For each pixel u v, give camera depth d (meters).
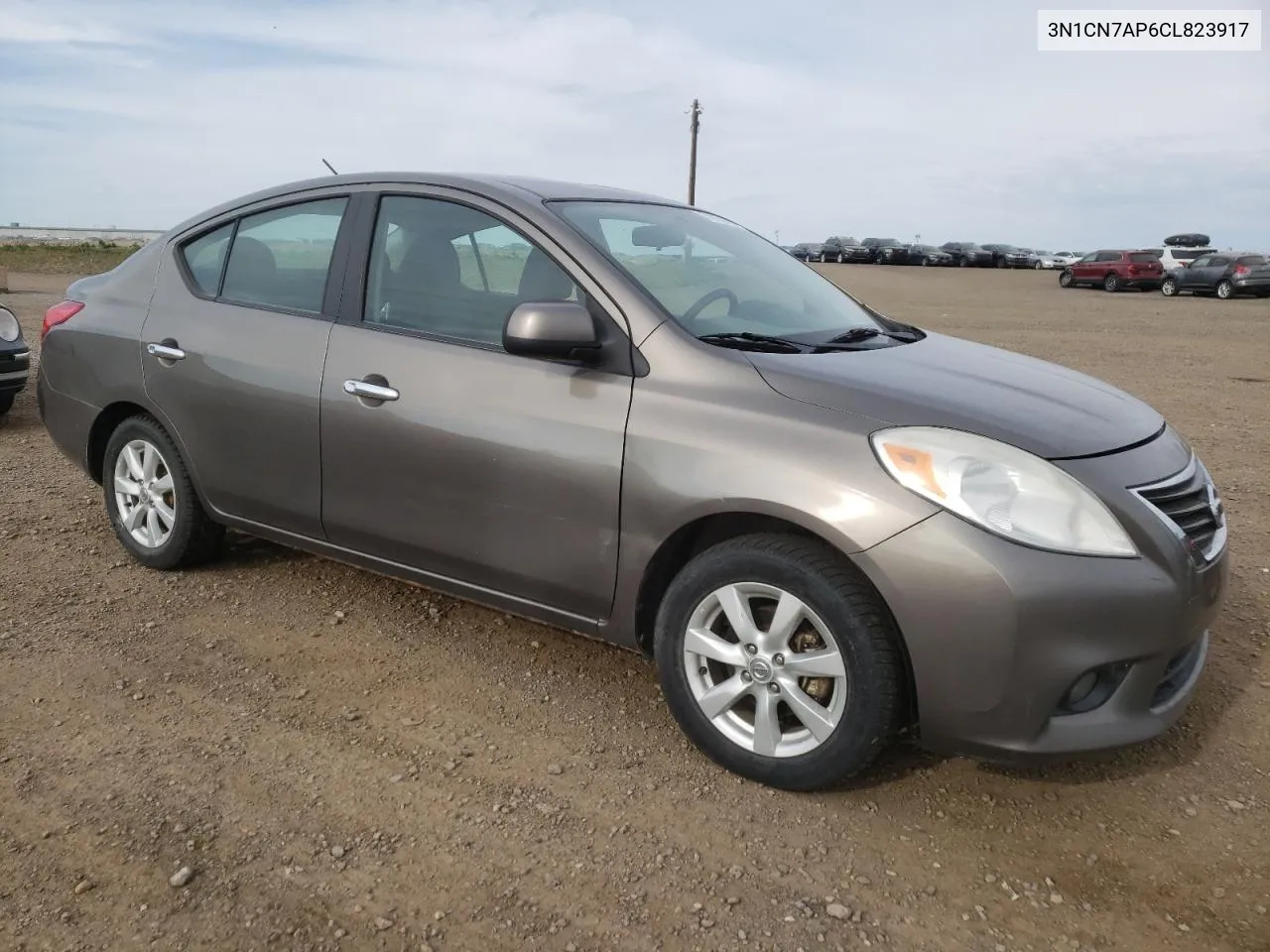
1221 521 2.95
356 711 3.27
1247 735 3.23
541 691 3.43
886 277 39.16
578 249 3.14
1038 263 52.00
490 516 3.21
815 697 2.78
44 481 5.79
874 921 2.36
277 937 2.26
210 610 4.02
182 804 2.74
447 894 2.41
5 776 2.85
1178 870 2.56
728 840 2.64
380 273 3.55
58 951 2.20
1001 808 2.81
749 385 2.83
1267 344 14.83
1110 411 3.01
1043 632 2.46
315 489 3.64
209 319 3.93
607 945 2.26
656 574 3.01
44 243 55.66
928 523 2.51
